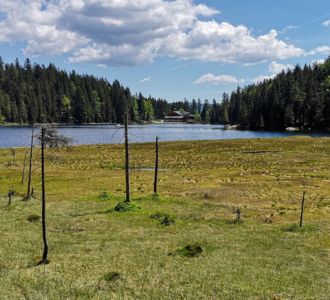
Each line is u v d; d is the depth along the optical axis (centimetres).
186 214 4128
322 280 2153
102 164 9144
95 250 2775
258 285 2053
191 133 19912
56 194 5559
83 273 2238
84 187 6222
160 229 3475
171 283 2073
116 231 3381
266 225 3688
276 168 8200
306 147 11325
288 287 2030
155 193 5153
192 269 2312
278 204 4909
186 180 6900
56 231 3362
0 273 2256
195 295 1902
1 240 2992
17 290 1986
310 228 3447
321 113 19288
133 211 4178
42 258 2539
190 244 2841
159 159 9944
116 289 1995
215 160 9625
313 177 7025
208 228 3522
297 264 2447
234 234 3278
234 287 2012
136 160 9750
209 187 6131
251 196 5428
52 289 1994
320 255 2662
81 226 3550
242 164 8925
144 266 2377
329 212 4375
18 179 7038
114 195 5328
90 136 16812
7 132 17925
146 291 1958
